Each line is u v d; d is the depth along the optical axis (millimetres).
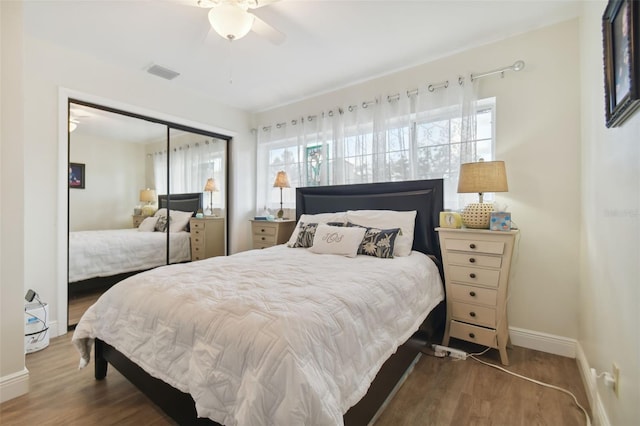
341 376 1102
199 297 1355
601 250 1538
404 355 1709
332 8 2049
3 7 1663
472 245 2168
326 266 1951
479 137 2633
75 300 2721
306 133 3701
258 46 2543
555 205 2229
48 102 2467
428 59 2766
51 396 1679
